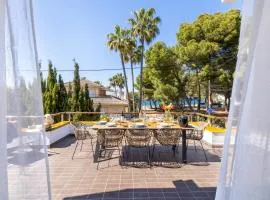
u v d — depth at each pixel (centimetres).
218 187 126
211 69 1342
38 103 118
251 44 111
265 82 108
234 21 1273
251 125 111
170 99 1579
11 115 113
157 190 312
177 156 498
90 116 1067
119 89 3750
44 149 120
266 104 108
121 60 1855
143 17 1775
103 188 320
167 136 436
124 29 1811
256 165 110
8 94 113
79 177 366
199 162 453
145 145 432
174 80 1580
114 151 543
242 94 114
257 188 110
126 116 626
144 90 2023
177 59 1501
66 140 684
